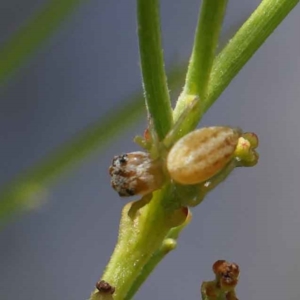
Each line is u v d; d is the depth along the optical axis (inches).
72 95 5.9
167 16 5.8
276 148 6.2
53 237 6.2
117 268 2.8
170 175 2.7
